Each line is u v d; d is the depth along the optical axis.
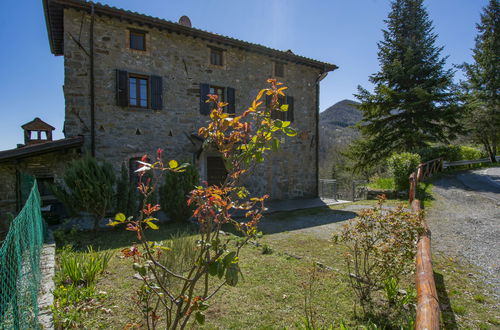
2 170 7.82
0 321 2.05
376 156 18.78
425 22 18.69
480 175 14.32
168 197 7.75
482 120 17.56
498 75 17.38
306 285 3.78
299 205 11.04
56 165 8.40
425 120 16.53
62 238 5.77
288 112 12.85
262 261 4.69
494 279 4.00
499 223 6.95
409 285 3.79
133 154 9.22
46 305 2.98
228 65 11.18
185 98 10.21
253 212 2.03
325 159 39.38
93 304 3.20
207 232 1.81
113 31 8.89
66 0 7.84
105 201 6.53
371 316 3.05
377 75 18.77
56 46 11.11
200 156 10.40
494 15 18.64
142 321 2.92
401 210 3.50
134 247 1.71
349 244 5.59
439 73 17.05
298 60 12.64
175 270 4.03
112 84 8.89
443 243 5.62
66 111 8.30
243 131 1.93
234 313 3.13
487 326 2.90
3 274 2.06
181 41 10.14
